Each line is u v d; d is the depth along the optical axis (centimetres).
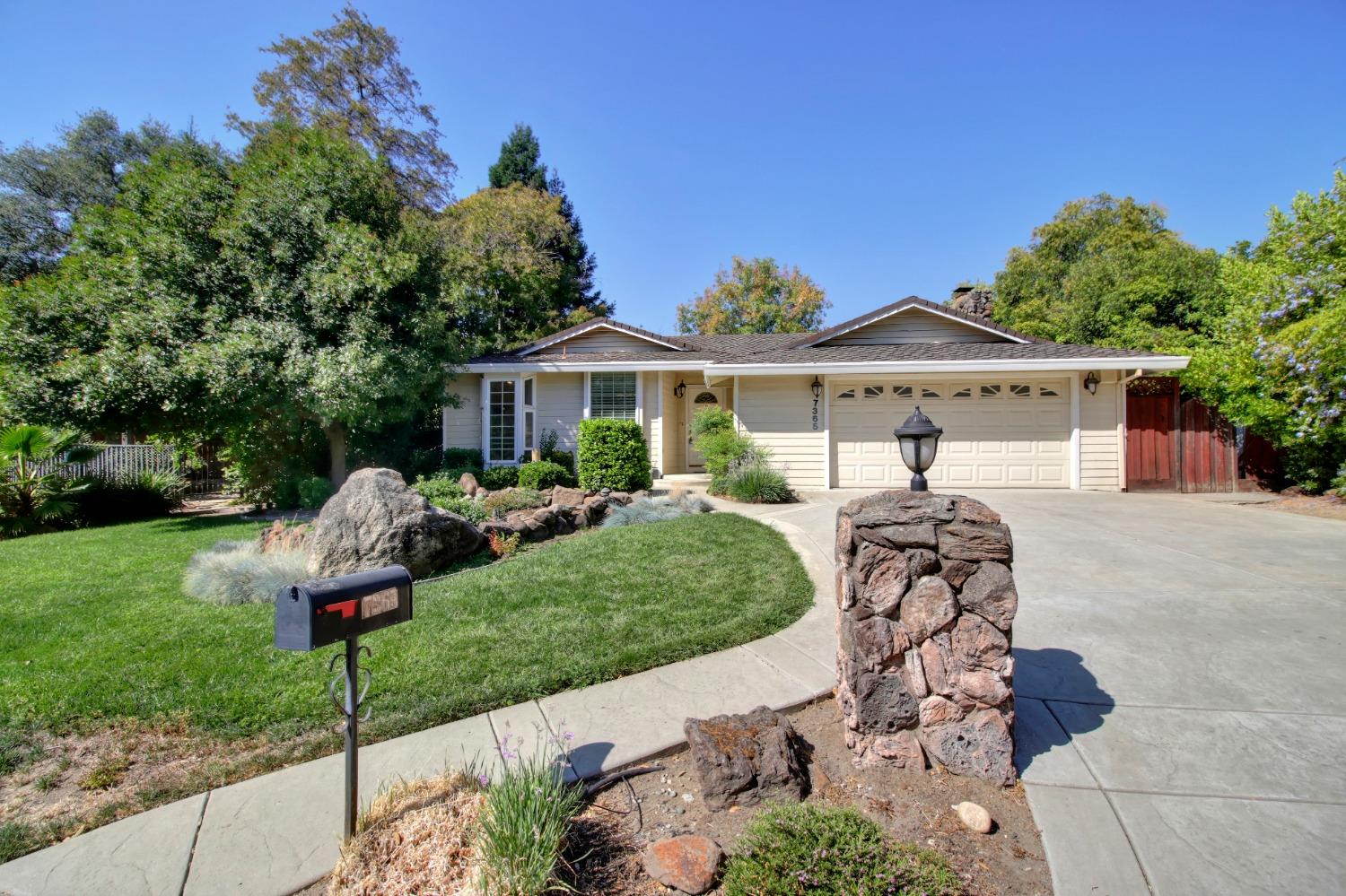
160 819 243
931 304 1329
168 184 1068
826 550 674
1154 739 290
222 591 527
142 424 1077
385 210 1278
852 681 277
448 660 384
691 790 262
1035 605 480
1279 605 472
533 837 202
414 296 1237
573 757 282
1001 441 1220
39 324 970
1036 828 233
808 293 3394
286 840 230
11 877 212
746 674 371
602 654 392
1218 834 226
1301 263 1016
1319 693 330
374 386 1073
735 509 977
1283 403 984
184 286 1057
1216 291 1838
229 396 1023
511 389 1462
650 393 1455
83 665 384
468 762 278
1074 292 2244
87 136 2144
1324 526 777
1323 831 226
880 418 1241
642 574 566
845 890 185
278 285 1085
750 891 191
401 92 2470
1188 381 1138
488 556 673
